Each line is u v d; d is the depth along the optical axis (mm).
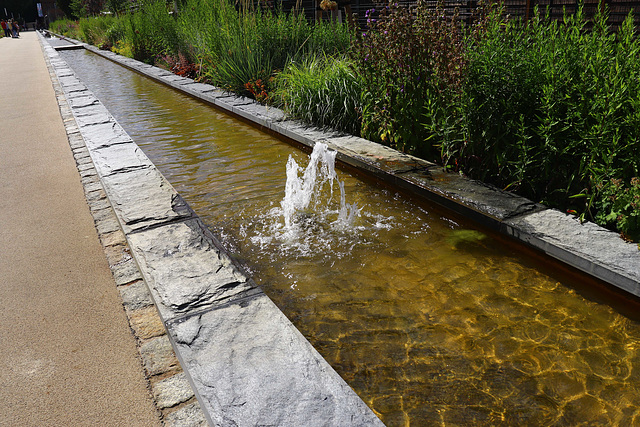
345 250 3293
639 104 2951
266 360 1947
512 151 3838
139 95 9305
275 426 1615
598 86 3217
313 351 1999
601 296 2656
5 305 2650
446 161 4281
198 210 3971
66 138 6215
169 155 5441
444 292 2791
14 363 2195
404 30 4598
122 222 3326
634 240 2838
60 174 4859
